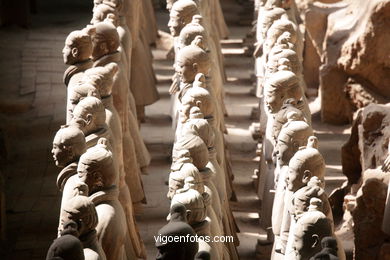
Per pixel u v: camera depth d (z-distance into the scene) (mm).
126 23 20688
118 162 13875
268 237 15648
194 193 11508
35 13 31297
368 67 20047
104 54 16547
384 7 19359
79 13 31672
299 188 12234
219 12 27922
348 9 21688
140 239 15539
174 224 10445
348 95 20625
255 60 23422
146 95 21391
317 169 12188
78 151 12672
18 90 24953
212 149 14055
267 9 20094
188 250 10328
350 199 16484
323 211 11297
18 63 26750
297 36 18875
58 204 19031
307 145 12688
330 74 20891
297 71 16109
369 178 14562
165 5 31000
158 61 26344
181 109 14781
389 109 16359
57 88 25125
